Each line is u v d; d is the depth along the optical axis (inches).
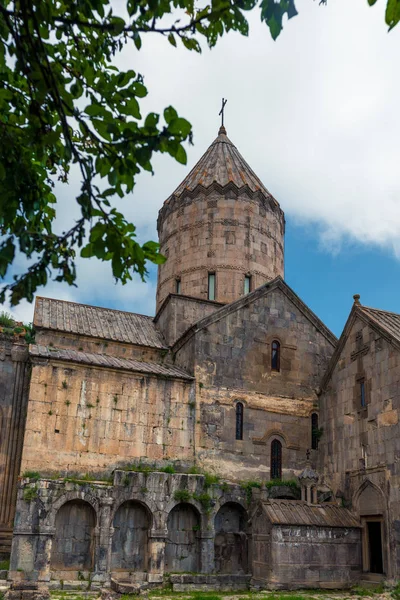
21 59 268.8
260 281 1416.1
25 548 918.4
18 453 1112.2
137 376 1111.6
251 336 1238.3
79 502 984.9
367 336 1113.4
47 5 273.0
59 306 1326.3
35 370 1041.5
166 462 1086.4
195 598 836.6
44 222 383.9
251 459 1157.7
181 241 1453.0
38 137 297.0
